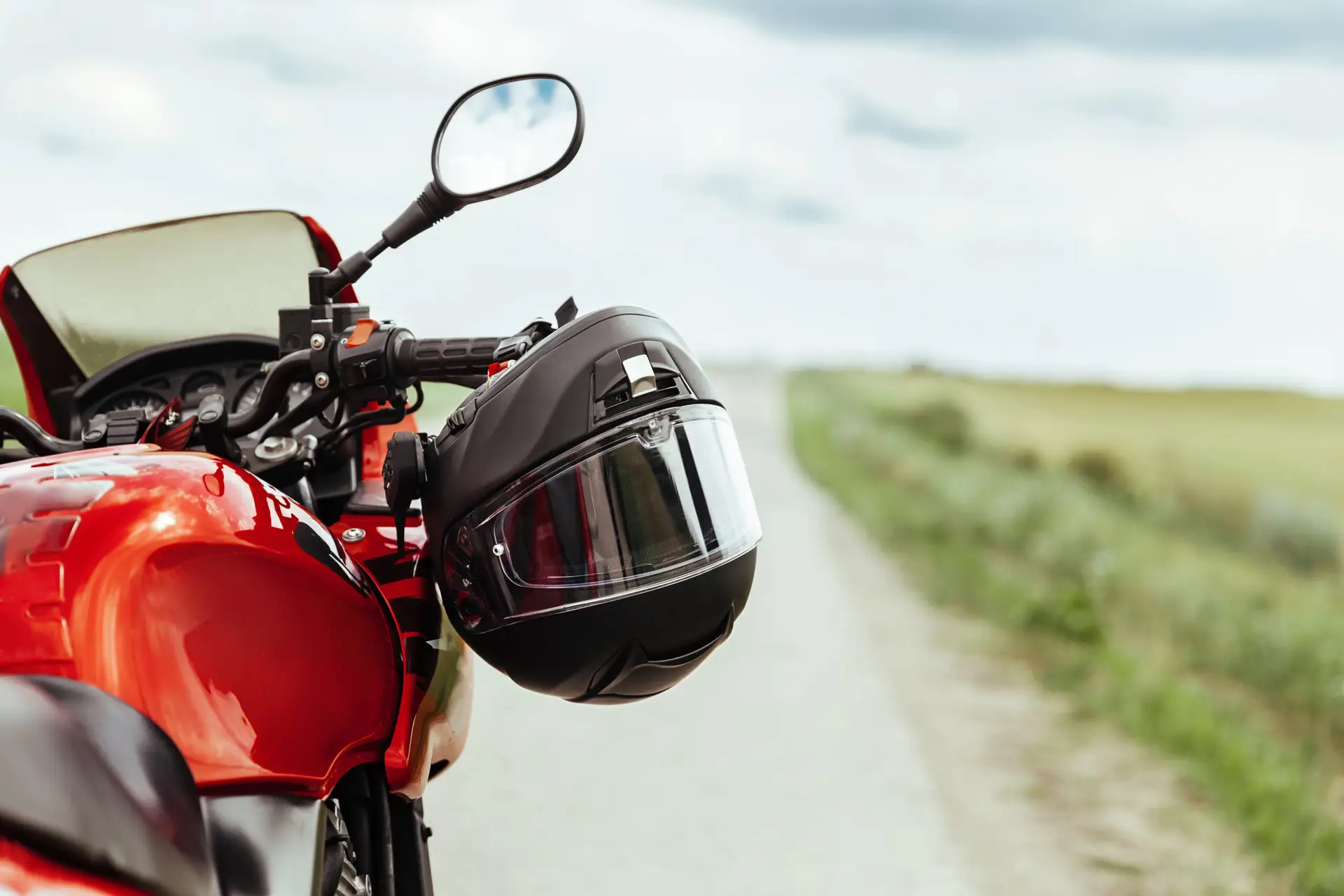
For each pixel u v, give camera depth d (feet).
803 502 57.31
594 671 6.29
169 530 4.66
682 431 6.21
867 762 18.71
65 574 4.36
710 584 6.28
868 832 15.84
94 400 8.49
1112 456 96.99
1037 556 42.55
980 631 28.96
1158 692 23.30
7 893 3.55
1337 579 49.14
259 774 4.52
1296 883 15.05
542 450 6.00
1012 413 198.70
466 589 6.21
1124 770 19.19
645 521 6.08
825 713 21.33
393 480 6.13
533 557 6.05
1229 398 291.99
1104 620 31.68
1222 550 59.72
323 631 5.10
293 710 4.77
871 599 32.42
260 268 8.76
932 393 214.07
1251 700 26.37
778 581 34.55
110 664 4.28
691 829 15.70
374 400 6.63
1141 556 42.34
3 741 3.72
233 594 4.74
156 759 4.09
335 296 6.99
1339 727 23.84
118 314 8.60
